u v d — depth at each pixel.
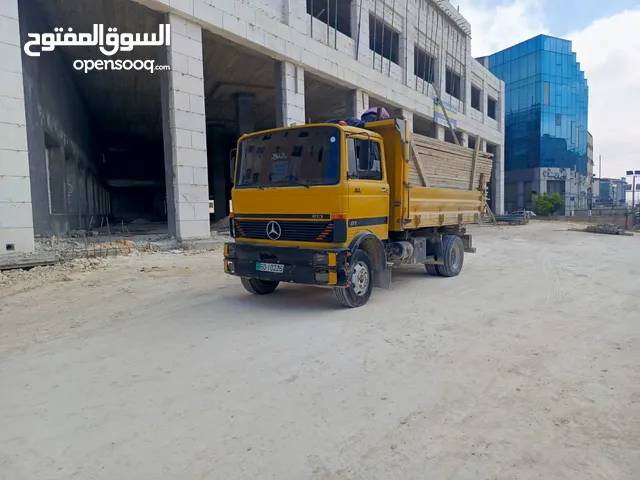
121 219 43.47
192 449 2.91
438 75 30.39
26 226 10.13
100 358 4.60
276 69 17.75
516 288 8.27
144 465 2.74
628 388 3.83
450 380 4.01
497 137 41.31
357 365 4.38
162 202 44.81
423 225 8.50
